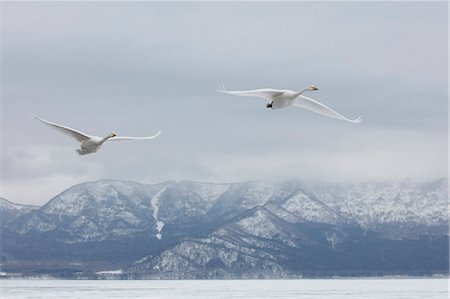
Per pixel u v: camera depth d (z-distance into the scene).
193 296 92.56
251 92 16.95
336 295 92.31
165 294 99.75
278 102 17.23
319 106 17.41
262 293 102.38
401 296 87.00
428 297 83.88
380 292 101.56
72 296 93.44
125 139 18.53
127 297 90.44
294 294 97.31
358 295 91.62
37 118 18.23
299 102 17.42
